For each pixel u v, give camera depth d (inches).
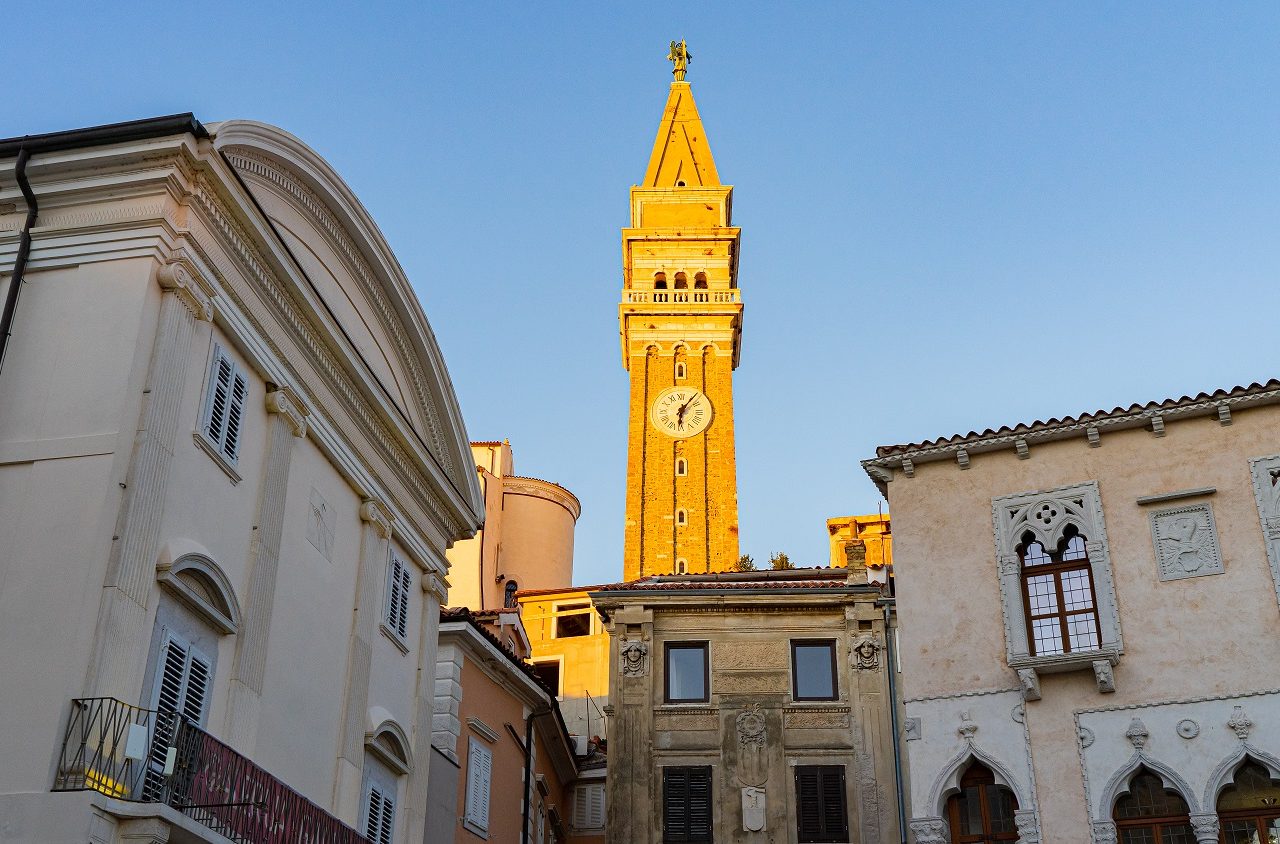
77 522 684.1
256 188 893.8
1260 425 978.1
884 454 1070.4
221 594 780.0
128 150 767.7
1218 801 895.7
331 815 816.9
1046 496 1014.4
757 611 1476.4
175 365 753.0
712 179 4357.8
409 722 1069.1
